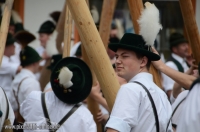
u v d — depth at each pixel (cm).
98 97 858
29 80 1035
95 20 1030
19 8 1500
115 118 634
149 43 673
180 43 1248
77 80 742
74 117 740
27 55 1062
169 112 680
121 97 643
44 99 750
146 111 649
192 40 769
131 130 646
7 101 732
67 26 809
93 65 655
